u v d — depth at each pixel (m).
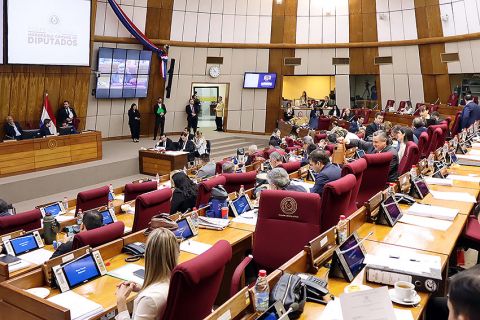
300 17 21.03
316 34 20.98
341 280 3.31
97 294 3.60
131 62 18.42
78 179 12.77
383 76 20.30
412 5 18.95
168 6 19.88
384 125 12.94
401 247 3.82
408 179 5.75
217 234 4.98
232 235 4.95
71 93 15.50
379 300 2.31
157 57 19.80
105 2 17.83
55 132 13.84
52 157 12.95
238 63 21.39
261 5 21.05
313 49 21.11
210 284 2.94
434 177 6.54
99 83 17.52
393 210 4.62
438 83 18.88
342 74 20.95
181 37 20.39
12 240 4.95
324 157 5.69
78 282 3.75
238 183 6.59
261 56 21.39
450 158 7.65
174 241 3.01
